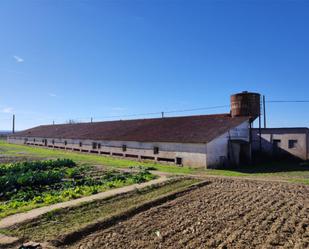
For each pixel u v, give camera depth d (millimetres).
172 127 31969
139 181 17172
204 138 25031
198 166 24891
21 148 50812
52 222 9859
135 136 33094
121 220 10180
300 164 27734
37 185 16547
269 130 32312
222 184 16766
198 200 12773
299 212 10844
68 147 45781
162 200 12727
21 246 7773
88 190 14570
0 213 10828
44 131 60938
